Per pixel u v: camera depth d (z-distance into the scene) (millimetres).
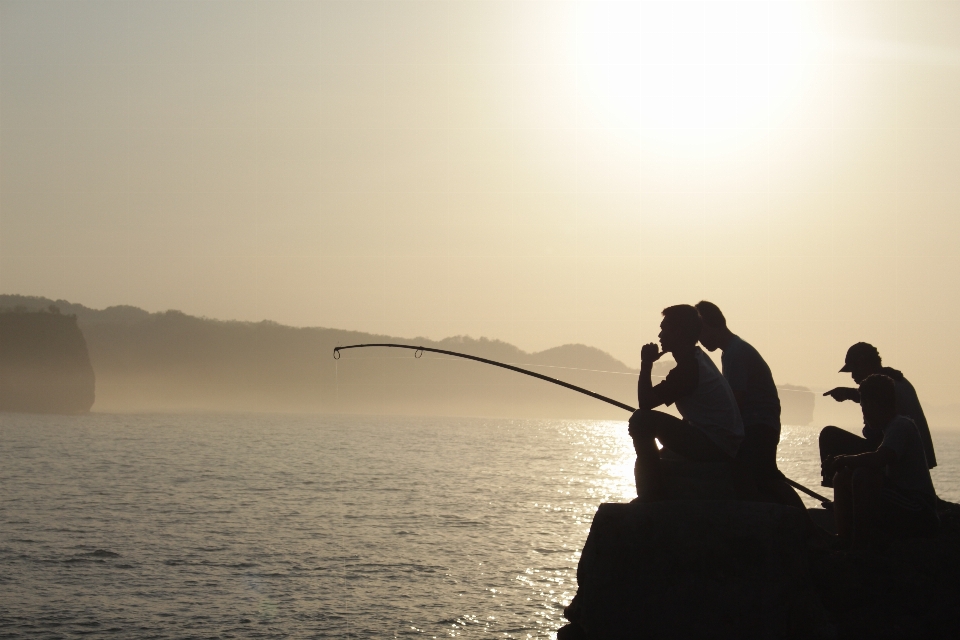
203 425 156125
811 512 8641
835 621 5887
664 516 5918
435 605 18828
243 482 51562
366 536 29219
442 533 30156
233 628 17016
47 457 72375
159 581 21344
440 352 10367
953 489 49438
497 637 16453
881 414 7008
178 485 49062
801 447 113562
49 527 30875
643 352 6484
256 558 24578
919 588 6090
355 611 18344
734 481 6406
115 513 35438
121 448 87250
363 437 123875
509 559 24625
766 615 5727
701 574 5824
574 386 9125
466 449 97812
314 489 47469
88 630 16891
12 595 19656
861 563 6195
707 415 6312
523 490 48750
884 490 6629
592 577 5992
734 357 7137
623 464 76125
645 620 5871
